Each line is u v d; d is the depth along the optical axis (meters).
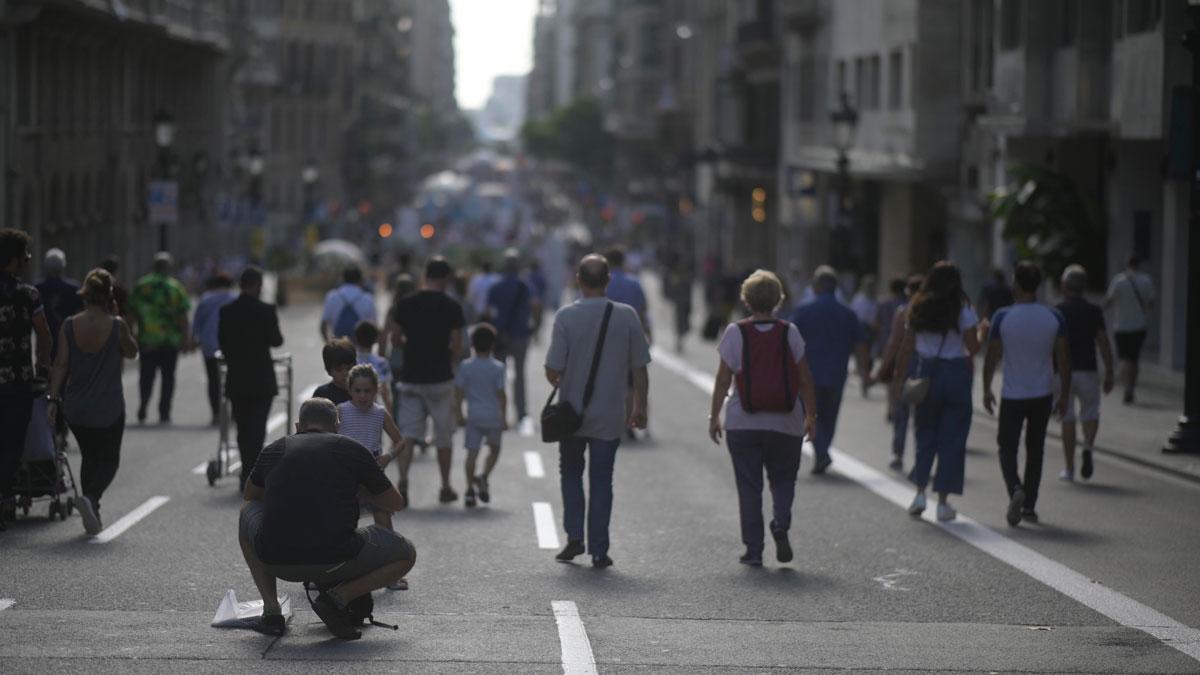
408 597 29.91
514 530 38.16
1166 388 72.25
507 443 56.91
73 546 34.56
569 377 33.38
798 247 165.62
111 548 34.41
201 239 185.50
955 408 39.16
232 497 42.22
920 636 26.67
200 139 183.12
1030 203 81.19
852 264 108.44
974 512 41.06
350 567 25.17
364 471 25.25
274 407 68.12
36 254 121.62
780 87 180.88
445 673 23.30
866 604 29.78
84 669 23.00
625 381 33.56
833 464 50.88
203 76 184.50
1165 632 27.19
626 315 33.47
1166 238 75.50
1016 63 88.69
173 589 30.03
